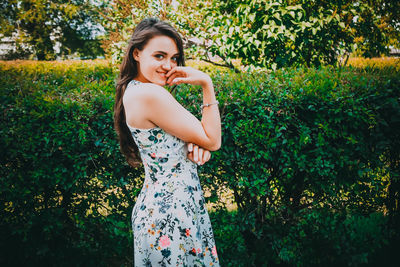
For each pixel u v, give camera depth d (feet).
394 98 6.54
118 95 4.43
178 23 14.60
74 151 6.51
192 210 4.08
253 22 11.80
